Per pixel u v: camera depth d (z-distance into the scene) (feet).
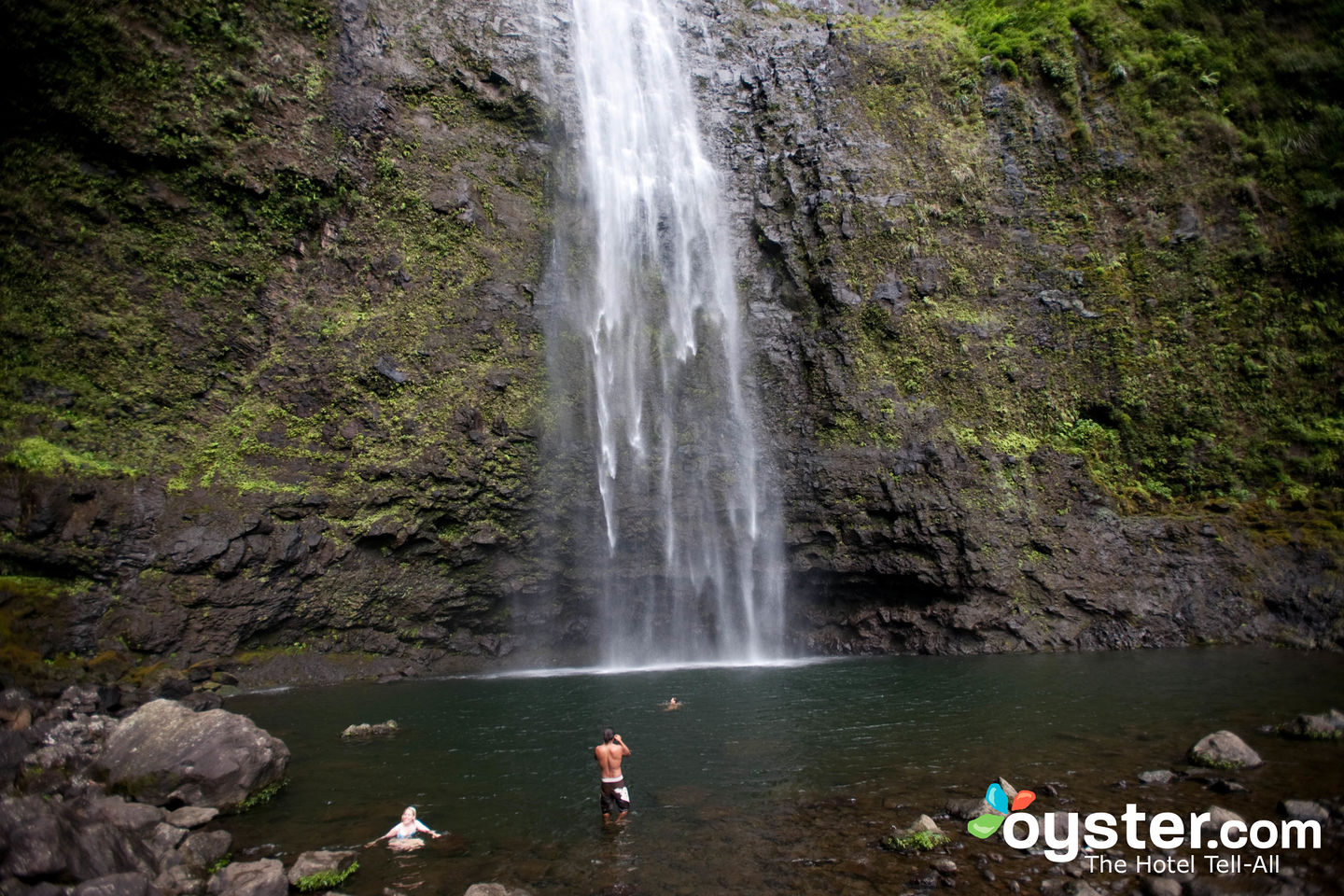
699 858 21.66
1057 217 72.79
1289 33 72.95
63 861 18.35
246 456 54.65
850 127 75.31
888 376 67.56
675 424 67.56
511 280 65.16
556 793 27.58
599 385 65.98
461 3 70.59
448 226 63.93
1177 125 73.20
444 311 62.03
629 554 63.46
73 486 47.75
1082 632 59.77
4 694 35.53
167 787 25.77
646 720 38.73
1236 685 42.34
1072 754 29.99
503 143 68.80
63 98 52.21
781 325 70.85
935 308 69.31
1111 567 61.72
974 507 62.64
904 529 62.59
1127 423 67.51
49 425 50.37
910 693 43.32
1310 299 68.23
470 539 58.59
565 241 69.10
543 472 61.57
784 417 68.49
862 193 72.28
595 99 73.77
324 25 63.16
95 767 27.02
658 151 75.66
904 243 70.85
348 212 62.03
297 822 25.16
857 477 64.44
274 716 40.88
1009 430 66.64
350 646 55.01
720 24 82.02
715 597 65.05
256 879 19.80
